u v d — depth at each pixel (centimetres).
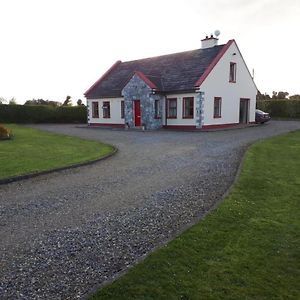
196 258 437
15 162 1145
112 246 501
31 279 407
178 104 2627
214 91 2603
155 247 486
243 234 514
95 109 3272
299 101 3653
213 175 955
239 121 2964
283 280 383
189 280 384
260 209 629
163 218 619
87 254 475
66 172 1043
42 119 3875
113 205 703
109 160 1246
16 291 380
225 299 348
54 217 634
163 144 1669
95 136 2144
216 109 2667
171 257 440
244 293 358
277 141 1614
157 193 786
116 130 2650
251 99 3053
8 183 905
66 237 537
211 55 2722
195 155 1305
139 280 384
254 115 3078
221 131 2330
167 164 1140
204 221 571
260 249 462
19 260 459
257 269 408
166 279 386
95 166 1136
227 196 715
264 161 1091
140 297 352
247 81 2986
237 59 2836
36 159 1210
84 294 370
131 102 2744
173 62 2953
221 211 619
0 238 536
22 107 3791
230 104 2802
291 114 3722
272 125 2823
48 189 842
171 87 2648
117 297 352
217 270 406
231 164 1104
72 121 3981
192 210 660
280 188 767
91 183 898
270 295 354
